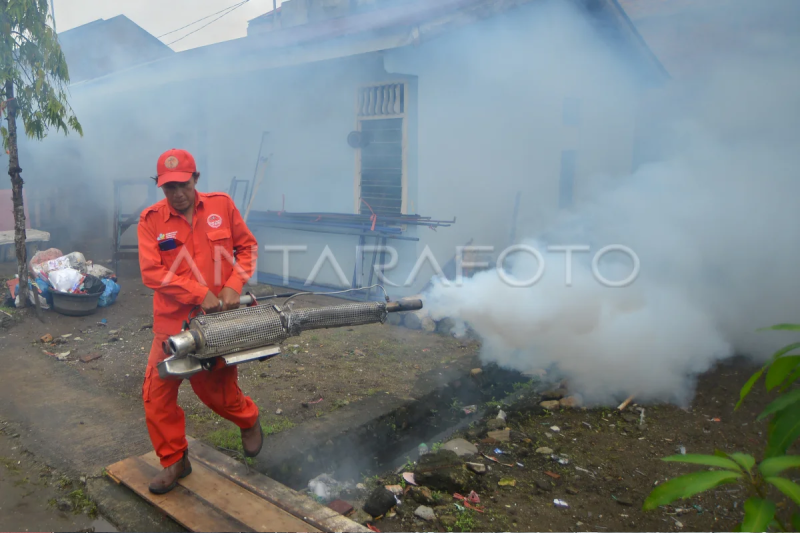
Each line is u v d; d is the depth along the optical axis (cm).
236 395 271
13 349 504
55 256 663
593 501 315
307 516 254
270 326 248
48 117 592
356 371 464
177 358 232
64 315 604
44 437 338
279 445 332
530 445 377
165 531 248
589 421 414
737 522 296
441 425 409
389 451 373
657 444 379
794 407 164
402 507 308
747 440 378
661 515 303
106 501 270
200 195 262
